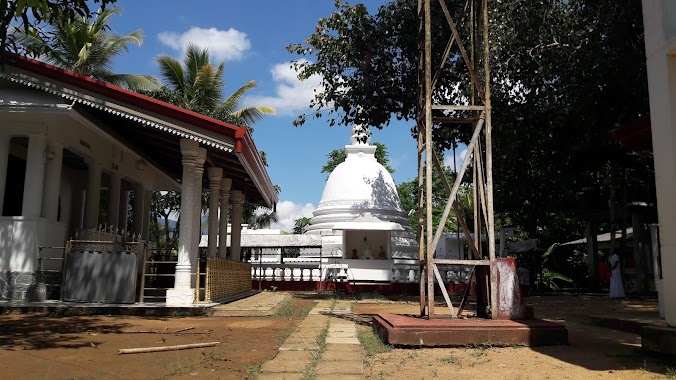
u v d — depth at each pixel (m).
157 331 8.45
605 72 14.12
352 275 22.64
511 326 7.08
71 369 5.46
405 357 6.25
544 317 11.43
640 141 10.54
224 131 10.84
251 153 12.14
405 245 25.31
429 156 8.02
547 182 23.64
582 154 18.80
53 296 11.70
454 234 31.73
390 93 18.25
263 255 27.45
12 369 5.38
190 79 27.97
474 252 8.48
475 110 8.78
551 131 17.00
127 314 10.62
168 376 5.25
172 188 19.91
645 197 20.25
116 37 25.11
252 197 21.05
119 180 15.80
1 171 11.50
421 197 8.95
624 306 14.40
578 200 24.20
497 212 27.86
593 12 14.79
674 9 6.57
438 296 19.80
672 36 6.48
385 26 17.80
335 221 26.34
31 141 11.59
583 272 30.88
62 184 16.12
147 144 14.95
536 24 14.91
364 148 29.00
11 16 7.99
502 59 15.62
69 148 12.92
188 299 11.14
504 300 7.79
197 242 12.20
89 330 8.38
